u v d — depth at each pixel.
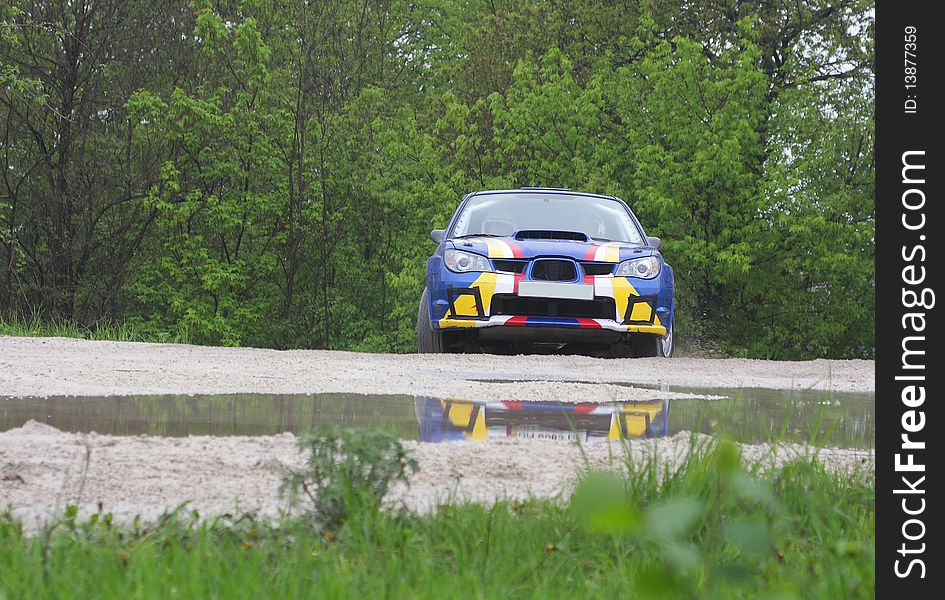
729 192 35.03
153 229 37.66
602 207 14.65
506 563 2.87
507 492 4.08
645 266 13.12
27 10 32.53
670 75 34.75
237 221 36.97
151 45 35.03
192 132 35.72
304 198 39.56
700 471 3.77
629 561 2.94
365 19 40.38
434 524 3.27
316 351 13.05
